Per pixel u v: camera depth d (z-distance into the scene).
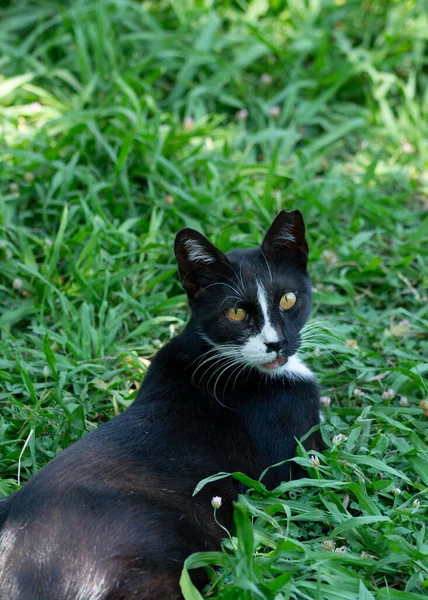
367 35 8.57
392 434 4.61
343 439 4.54
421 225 6.52
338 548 3.91
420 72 8.42
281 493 4.09
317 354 5.25
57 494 3.53
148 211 6.64
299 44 8.13
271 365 4.25
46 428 4.79
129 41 8.29
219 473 3.81
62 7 8.59
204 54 7.98
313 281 6.09
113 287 5.94
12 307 5.85
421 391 5.01
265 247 4.42
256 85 8.21
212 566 3.71
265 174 7.15
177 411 4.11
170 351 4.43
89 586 3.33
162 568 3.46
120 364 5.35
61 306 5.75
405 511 3.94
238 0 8.78
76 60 8.14
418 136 7.69
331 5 8.68
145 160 6.87
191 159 6.95
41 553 3.36
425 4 8.61
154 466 3.81
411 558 3.68
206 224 6.51
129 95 7.04
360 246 6.51
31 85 7.82
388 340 5.54
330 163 7.51
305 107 7.87
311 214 6.67
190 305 4.45
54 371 4.96
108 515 3.50
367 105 8.10
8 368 5.21
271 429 4.22
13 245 6.20
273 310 4.32
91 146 7.02
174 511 3.67
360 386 5.16
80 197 6.36
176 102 7.85
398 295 6.00
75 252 6.24
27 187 6.62
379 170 7.35
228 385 4.26
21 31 8.57
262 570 3.52
